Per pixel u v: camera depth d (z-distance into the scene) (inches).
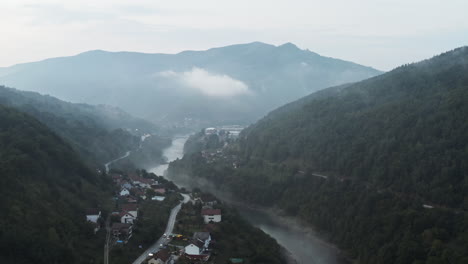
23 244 3553.2
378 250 5226.4
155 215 5684.1
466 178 5506.9
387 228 5462.6
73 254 3873.0
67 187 5536.4
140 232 4936.0
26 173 4985.2
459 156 5841.5
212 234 5216.5
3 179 4416.8
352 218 6230.3
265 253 4926.2
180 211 6033.5
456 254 4409.5
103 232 4795.8
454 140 6156.5
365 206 6131.9
